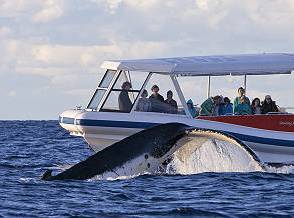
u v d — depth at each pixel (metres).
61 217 39.19
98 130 61.94
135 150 50.88
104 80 64.81
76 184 48.69
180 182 50.31
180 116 63.06
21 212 40.47
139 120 62.03
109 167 50.41
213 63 64.06
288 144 63.66
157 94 63.53
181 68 63.38
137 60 64.06
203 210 40.88
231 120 63.53
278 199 44.97
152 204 43.03
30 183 49.69
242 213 40.62
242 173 54.25
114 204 42.88
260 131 63.56
